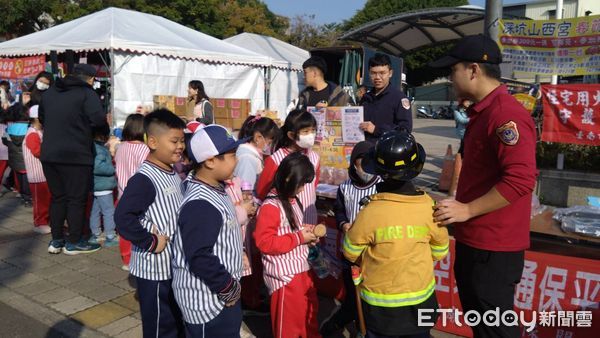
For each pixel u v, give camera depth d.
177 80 9.95
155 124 2.62
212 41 11.24
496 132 2.14
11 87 10.34
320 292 4.04
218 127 2.29
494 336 2.34
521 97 7.01
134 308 3.86
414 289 2.24
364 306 2.34
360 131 3.95
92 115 4.73
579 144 6.78
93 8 20.56
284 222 2.92
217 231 2.20
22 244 5.37
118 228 2.52
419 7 28.28
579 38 6.57
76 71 4.84
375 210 2.25
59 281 4.38
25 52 9.93
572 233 2.93
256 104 11.62
